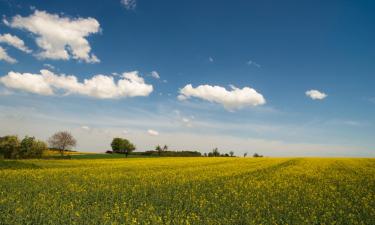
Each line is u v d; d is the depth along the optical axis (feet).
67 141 243.19
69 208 46.80
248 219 43.01
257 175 97.50
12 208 45.85
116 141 285.23
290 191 67.82
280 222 43.45
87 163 153.17
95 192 62.64
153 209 48.37
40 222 39.50
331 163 150.00
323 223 42.68
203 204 53.01
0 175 87.51
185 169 116.37
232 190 67.46
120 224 40.42
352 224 43.04
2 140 221.05
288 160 176.76
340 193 67.15
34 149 221.87
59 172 99.60
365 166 132.67
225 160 181.06
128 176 90.63
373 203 55.67
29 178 81.61
